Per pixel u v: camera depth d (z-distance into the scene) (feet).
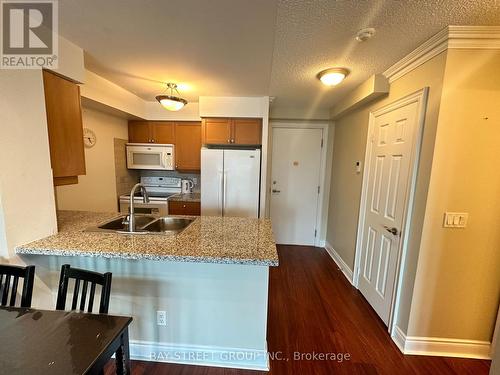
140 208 11.23
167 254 4.44
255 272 5.21
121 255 4.46
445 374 5.22
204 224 6.64
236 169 10.04
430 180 5.23
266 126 10.00
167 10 4.14
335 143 12.10
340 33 5.00
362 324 6.81
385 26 4.72
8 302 4.42
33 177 4.81
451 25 4.61
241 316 5.34
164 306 5.40
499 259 5.33
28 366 2.49
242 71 7.02
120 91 9.05
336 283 9.22
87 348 2.75
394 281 6.31
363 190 8.46
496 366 3.12
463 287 5.48
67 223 6.32
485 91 4.91
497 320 5.43
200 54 5.90
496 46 4.75
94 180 9.49
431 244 5.43
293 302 7.86
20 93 4.45
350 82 7.94
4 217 4.33
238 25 4.60
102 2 3.92
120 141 11.14
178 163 11.94
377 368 5.33
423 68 5.57
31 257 4.92
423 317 5.68
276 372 5.19
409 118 5.95
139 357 5.56
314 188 12.91
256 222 6.91
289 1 4.00
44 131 4.96
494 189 5.14
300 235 13.25
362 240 8.59
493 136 5.00
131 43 5.39
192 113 11.44
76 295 3.69
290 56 6.12
